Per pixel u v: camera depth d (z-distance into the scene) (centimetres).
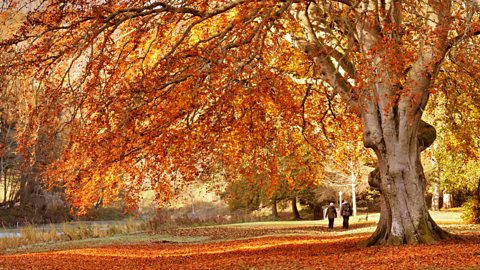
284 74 2244
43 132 1722
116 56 2047
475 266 1280
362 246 2030
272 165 2514
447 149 2931
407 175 1956
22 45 1744
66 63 1856
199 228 4241
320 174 2878
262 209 6594
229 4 1806
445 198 5966
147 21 1720
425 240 1914
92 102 1716
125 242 3262
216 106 1786
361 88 1778
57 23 1655
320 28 2064
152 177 2148
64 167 1933
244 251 2273
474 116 2684
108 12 1703
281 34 1931
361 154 2933
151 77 1736
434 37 1711
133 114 1717
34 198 6488
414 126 1950
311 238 2930
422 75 1816
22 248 3169
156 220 4603
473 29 1700
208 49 1723
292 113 2245
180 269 1672
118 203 7131
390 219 1994
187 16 2100
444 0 1803
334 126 2655
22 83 1728
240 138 2217
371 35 1892
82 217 6712
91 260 2147
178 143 1895
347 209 3759
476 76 1823
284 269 1502
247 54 1705
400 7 1870
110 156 1809
